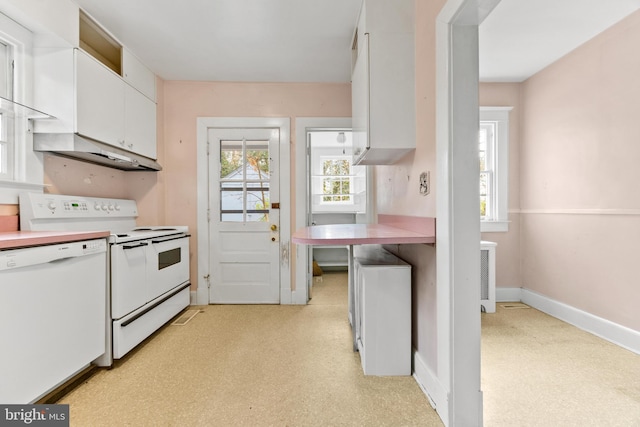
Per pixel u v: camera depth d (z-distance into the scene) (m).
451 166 1.29
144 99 2.70
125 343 1.90
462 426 1.29
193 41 2.38
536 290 2.90
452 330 1.29
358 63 2.00
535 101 2.89
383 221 2.60
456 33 1.30
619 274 2.12
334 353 2.00
